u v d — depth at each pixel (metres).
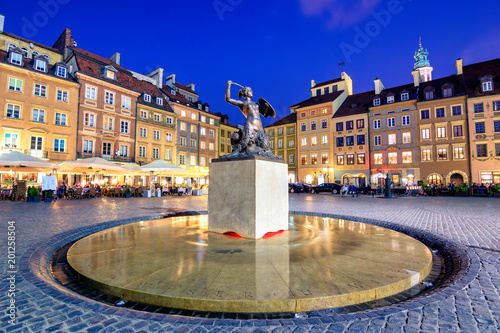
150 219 7.98
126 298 2.63
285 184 5.66
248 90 5.92
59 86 26.41
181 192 25.98
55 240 4.93
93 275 2.99
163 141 36.00
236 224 4.89
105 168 18.22
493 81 29.86
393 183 32.31
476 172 29.03
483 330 1.95
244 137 5.45
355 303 2.55
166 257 3.61
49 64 28.19
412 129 33.03
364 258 3.62
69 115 26.86
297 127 42.34
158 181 34.09
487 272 3.25
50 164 16.12
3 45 27.94
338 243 4.47
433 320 2.10
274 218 5.22
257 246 4.19
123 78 34.38
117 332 1.89
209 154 43.56
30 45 29.58
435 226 6.92
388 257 3.68
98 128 29.12
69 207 11.91
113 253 3.82
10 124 23.39
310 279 2.86
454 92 31.19
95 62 31.36
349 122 37.66
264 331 1.96
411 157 32.94
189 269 3.14
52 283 2.93
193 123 41.12
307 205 13.76
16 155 14.94
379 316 2.16
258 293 2.51
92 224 6.94
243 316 2.32
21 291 2.55
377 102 35.97
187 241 4.52
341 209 11.42
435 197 22.22
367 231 5.61
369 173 35.56
